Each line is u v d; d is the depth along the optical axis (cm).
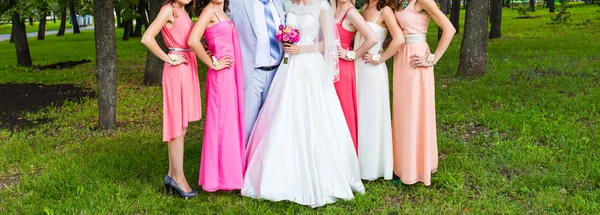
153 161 539
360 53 447
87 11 995
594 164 498
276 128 431
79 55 1748
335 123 443
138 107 851
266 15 447
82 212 412
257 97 460
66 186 470
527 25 2409
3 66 1406
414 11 441
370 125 461
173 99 422
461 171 497
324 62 440
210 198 447
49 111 841
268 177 428
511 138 612
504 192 455
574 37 1720
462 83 962
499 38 1838
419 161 456
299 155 430
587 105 745
